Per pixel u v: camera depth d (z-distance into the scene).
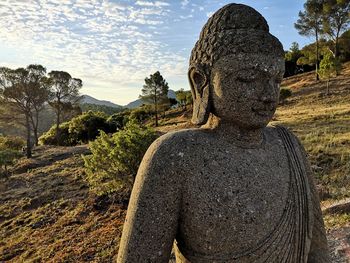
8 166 22.73
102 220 11.93
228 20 2.03
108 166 12.43
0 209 15.02
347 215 7.42
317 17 40.22
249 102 2.00
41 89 29.56
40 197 15.45
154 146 2.03
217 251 1.94
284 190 2.11
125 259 1.92
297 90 35.78
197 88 2.16
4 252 11.09
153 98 34.38
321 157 12.90
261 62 1.96
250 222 1.94
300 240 2.14
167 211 1.93
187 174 1.95
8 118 29.98
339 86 34.06
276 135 2.33
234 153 2.05
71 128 31.50
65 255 9.95
